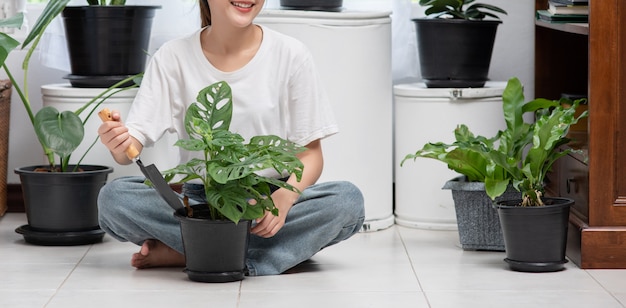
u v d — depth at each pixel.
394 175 3.45
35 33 2.89
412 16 3.38
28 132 3.40
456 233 3.05
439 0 3.08
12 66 3.37
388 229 3.12
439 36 3.07
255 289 2.29
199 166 2.33
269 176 2.42
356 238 2.97
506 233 2.50
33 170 2.94
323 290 2.29
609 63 2.48
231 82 2.40
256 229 2.33
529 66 3.42
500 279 2.40
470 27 3.05
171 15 3.29
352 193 2.48
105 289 2.30
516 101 2.72
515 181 2.56
